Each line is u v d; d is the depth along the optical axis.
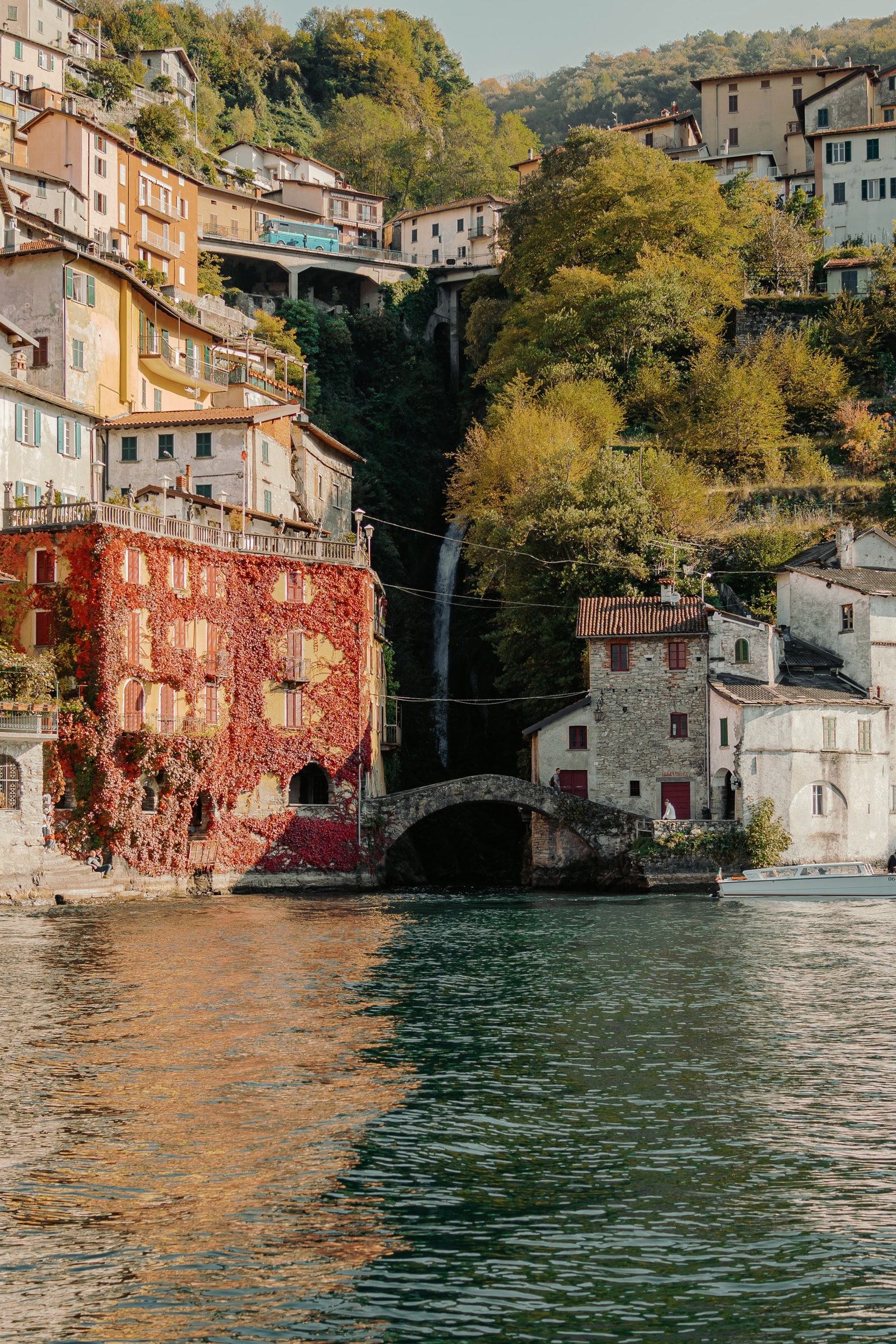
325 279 130.62
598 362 100.06
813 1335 16.14
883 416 101.88
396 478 107.19
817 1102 24.75
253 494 75.31
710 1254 18.27
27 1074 26.14
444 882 73.75
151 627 60.78
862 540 78.56
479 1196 20.22
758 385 100.31
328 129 176.88
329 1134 22.89
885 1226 19.16
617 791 67.44
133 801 59.19
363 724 67.75
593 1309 16.77
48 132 100.19
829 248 119.81
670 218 110.06
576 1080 26.23
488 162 163.62
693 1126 23.39
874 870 59.75
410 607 96.88
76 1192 20.34
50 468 67.81
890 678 70.94
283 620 66.56
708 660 66.81
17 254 71.62
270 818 65.31
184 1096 24.86
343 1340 16.11
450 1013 32.12
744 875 59.03
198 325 86.50
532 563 75.56
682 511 84.62
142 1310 16.78
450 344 129.12
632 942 44.00
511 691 86.69
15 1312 16.75
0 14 135.88
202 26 180.88
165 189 110.06
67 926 47.16
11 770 54.12
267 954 40.75
